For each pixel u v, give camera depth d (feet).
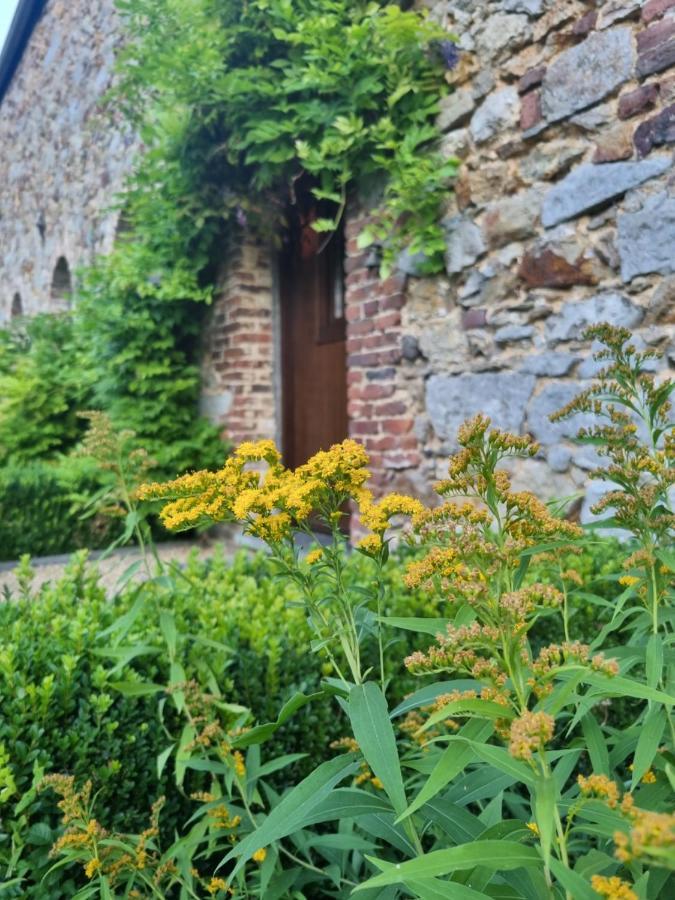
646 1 7.65
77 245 24.30
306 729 5.08
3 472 16.17
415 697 3.09
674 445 3.65
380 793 4.16
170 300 15.25
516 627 2.47
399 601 5.94
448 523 3.05
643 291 7.80
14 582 12.87
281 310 15.25
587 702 2.83
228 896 4.15
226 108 12.60
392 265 10.93
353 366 11.80
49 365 19.76
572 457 8.44
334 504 3.51
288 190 13.89
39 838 3.95
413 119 10.25
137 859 3.54
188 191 14.12
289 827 2.56
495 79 9.35
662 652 2.95
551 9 8.61
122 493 5.26
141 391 15.07
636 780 2.58
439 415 10.27
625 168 7.88
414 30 9.70
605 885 1.97
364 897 3.00
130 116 15.03
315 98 11.50
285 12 11.16
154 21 13.03
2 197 34.55
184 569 9.33
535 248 8.92
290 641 5.44
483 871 2.56
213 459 14.97
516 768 2.25
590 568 6.34
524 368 9.07
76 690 4.58
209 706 4.33
